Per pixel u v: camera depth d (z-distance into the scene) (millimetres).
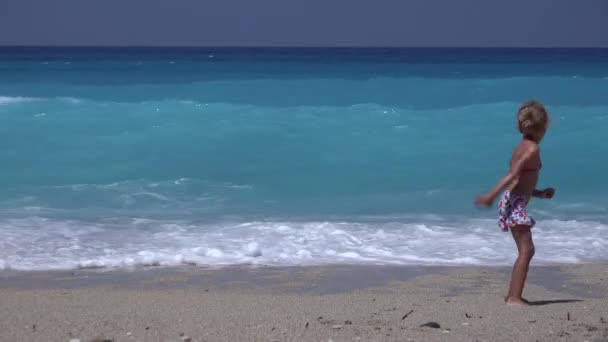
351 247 10102
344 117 22141
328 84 30203
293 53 110250
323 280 8305
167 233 10914
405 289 7875
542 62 62562
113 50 131000
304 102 25469
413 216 12570
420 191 14656
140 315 6066
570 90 28031
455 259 9484
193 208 13078
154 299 6973
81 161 16891
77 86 29891
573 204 13586
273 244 10203
